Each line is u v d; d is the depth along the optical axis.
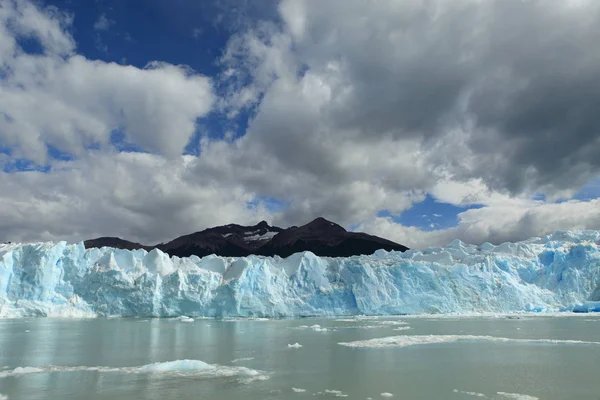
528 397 19.50
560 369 25.30
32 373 24.39
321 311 67.75
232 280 66.38
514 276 73.44
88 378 23.17
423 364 26.95
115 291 64.50
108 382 22.30
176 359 28.97
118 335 41.25
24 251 62.59
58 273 63.91
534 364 26.81
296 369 25.56
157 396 19.77
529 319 57.50
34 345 34.81
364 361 28.00
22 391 20.64
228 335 41.97
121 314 63.62
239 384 21.92
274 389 20.98
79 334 41.81
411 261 72.25
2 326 48.75
